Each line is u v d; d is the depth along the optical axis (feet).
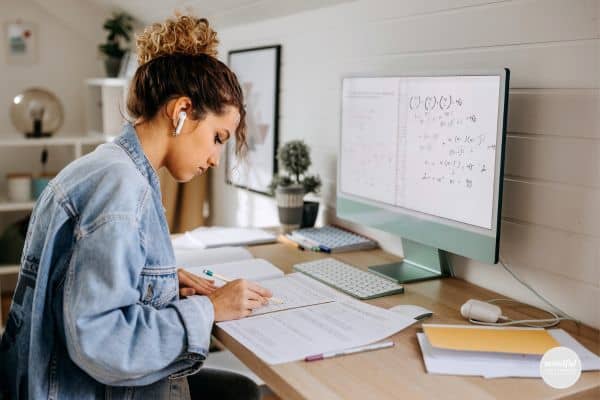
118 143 3.93
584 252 4.35
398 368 3.57
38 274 3.48
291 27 7.86
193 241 6.59
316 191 7.16
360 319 4.28
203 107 3.96
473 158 4.59
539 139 4.60
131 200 3.54
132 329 3.46
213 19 9.49
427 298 4.87
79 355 3.34
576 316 4.44
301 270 5.49
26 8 12.13
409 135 5.25
